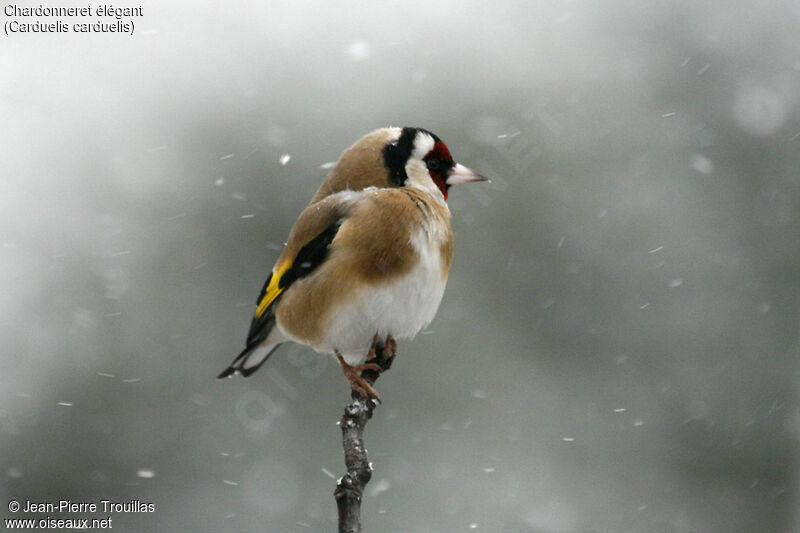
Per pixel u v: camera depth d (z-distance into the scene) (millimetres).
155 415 12148
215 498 11711
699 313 13203
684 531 12648
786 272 13492
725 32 13977
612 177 12859
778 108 13836
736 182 13641
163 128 13078
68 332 12352
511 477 11883
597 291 12742
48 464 11891
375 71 12734
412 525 11500
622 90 13289
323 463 11914
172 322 12469
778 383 13227
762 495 13031
